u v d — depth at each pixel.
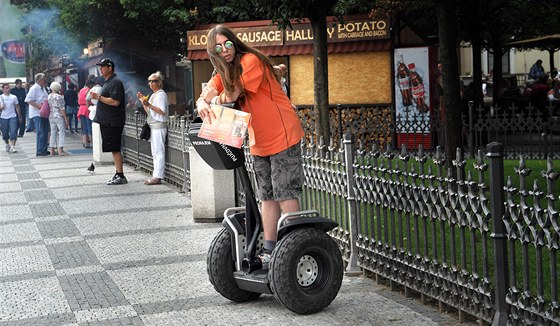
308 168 7.96
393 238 6.63
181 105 26.48
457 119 11.10
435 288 6.10
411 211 6.34
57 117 21.33
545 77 23.92
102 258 8.49
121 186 14.20
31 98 21.08
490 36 27.50
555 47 26.41
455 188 5.74
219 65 5.82
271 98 6.07
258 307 6.39
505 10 23.56
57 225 10.59
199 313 6.32
